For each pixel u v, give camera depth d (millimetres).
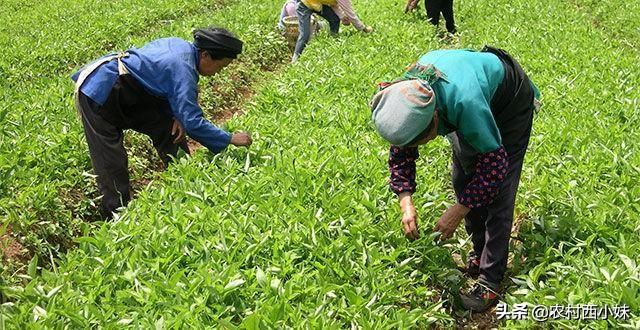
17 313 2967
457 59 3029
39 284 3201
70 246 4359
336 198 3727
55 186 4535
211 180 4004
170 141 4598
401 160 3307
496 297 3543
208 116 6902
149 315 2857
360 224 3516
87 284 3146
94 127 4281
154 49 4250
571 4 11266
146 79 4211
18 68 7668
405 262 3314
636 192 3803
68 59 8289
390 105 2879
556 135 4691
